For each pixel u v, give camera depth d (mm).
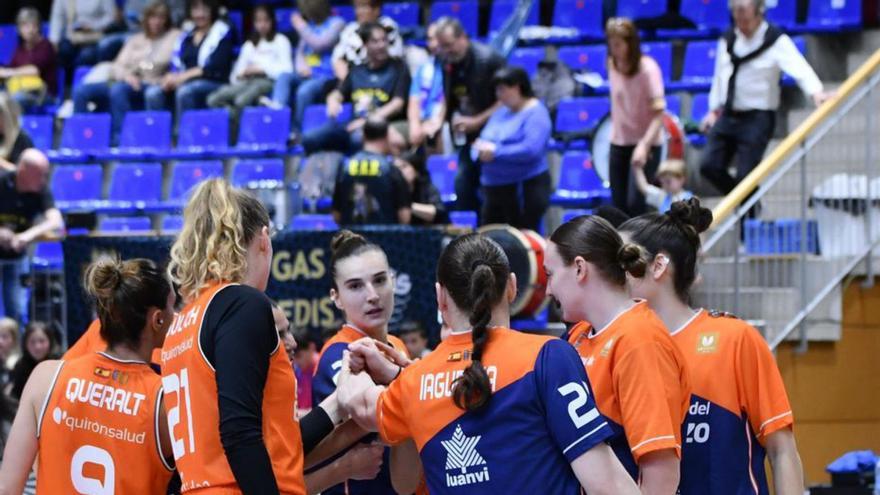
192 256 7848
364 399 8375
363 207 18297
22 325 18719
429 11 30812
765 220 17438
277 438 7660
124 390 8641
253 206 7988
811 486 15484
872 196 17688
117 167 26953
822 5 25516
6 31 32875
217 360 7500
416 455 8812
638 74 19797
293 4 32375
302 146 25438
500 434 7441
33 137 28859
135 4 31688
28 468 8820
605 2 28141
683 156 20172
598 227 8320
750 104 20453
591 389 7871
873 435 17422
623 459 8266
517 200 20141
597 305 8344
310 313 16844
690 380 9094
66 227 21000
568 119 24656
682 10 27922
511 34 26375
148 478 8602
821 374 17375
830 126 17594
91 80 29469
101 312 8719
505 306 7879
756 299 17312
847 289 17578
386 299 10125
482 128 21500
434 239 16703
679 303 9297
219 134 27375
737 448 9070
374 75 24359
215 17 28641
